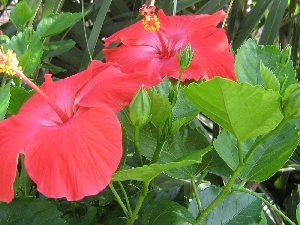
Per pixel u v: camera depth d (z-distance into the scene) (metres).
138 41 0.40
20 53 0.44
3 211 0.32
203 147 0.35
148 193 0.35
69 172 0.26
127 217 0.32
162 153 0.34
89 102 0.30
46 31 0.50
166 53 0.39
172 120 0.32
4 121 0.31
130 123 0.34
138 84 0.31
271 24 0.72
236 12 0.80
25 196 0.32
